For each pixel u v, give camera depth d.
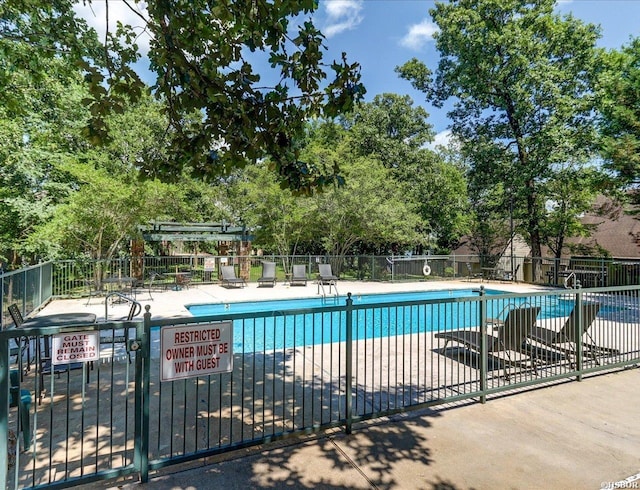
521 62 17.20
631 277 14.73
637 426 3.80
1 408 2.48
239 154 3.31
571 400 4.48
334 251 21.02
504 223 22.47
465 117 21.41
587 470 3.02
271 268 16.61
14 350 4.95
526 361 5.81
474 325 10.78
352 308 3.74
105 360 5.64
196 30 3.21
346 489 2.73
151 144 17.62
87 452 3.19
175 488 2.74
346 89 3.13
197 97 3.23
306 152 19.06
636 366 5.84
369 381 5.00
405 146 26.75
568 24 17.02
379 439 3.49
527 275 19.39
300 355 6.16
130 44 3.74
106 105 3.30
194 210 20.02
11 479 2.79
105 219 12.84
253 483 2.80
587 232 19.45
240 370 5.30
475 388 4.78
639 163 11.73
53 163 12.89
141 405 2.86
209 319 3.14
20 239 12.77
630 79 12.39
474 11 18.20
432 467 3.03
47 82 11.76
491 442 3.45
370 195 18.33
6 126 11.21
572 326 5.41
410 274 19.47
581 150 16.73
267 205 18.33
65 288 12.29
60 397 4.30
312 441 3.44
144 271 15.42
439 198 24.94
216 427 3.62
